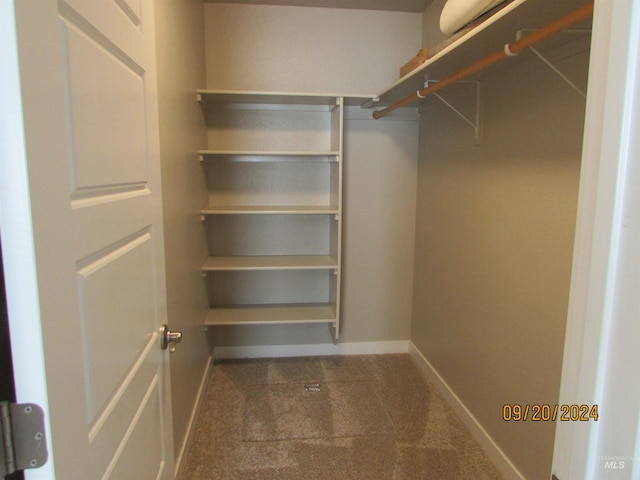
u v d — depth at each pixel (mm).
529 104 1748
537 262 1706
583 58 1441
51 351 533
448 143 2537
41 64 516
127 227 865
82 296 642
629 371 440
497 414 1997
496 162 2004
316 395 2602
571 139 1512
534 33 1235
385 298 3178
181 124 1977
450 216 2518
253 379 2793
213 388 2672
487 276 2096
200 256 2529
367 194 3057
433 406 2498
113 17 794
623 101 430
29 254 492
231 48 2812
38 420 514
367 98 2627
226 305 3043
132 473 888
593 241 474
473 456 2061
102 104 731
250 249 3025
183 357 1966
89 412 665
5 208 480
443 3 2570
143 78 1005
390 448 2105
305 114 2918
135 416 914
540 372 1689
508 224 1909
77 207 623
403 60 2934
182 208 1981
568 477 529
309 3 2777
